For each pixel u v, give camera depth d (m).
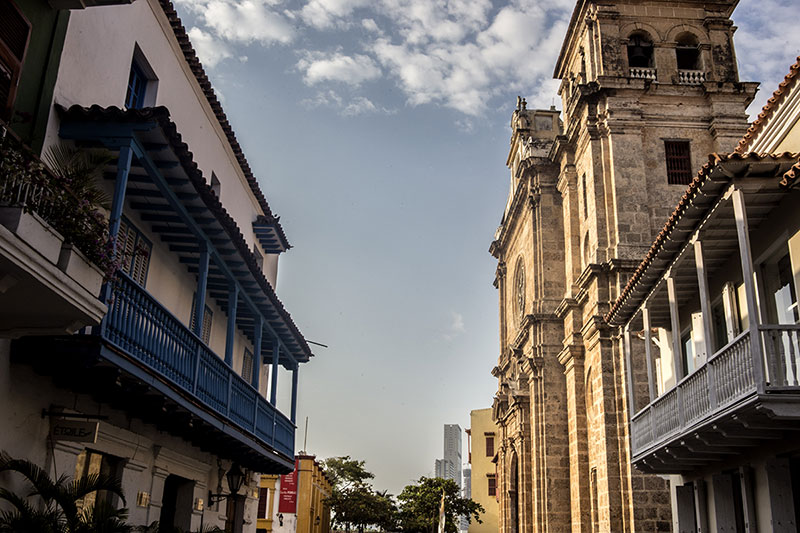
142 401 13.27
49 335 10.24
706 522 16.92
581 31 32.44
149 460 15.81
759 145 16.19
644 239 27.02
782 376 11.62
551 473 31.27
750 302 12.04
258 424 19.81
